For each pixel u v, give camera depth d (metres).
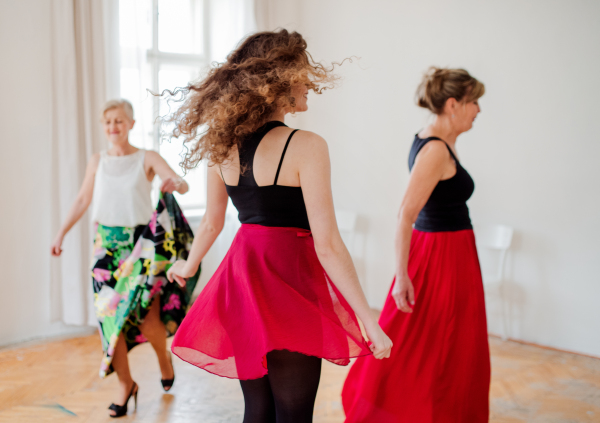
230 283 1.41
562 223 3.58
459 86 2.04
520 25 3.65
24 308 3.57
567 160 3.53
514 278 3.81
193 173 4.81
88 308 3.73
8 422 2.45
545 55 3.56
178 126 1.44
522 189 3.73
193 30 4.70
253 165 1.35
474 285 1.99
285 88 1.33
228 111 1.31
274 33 1.40
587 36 3.39
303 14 4.85
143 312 2.52
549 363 3.36
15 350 3.41
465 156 3.99
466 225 2.05
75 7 3.54
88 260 3.70
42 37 3.46
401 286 1.91
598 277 3.46
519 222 3.76
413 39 4.19
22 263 3.54
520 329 3.80
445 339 1.93
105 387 2.87
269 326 1.27
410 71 4.22
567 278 3.58
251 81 1.31
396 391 1.95
